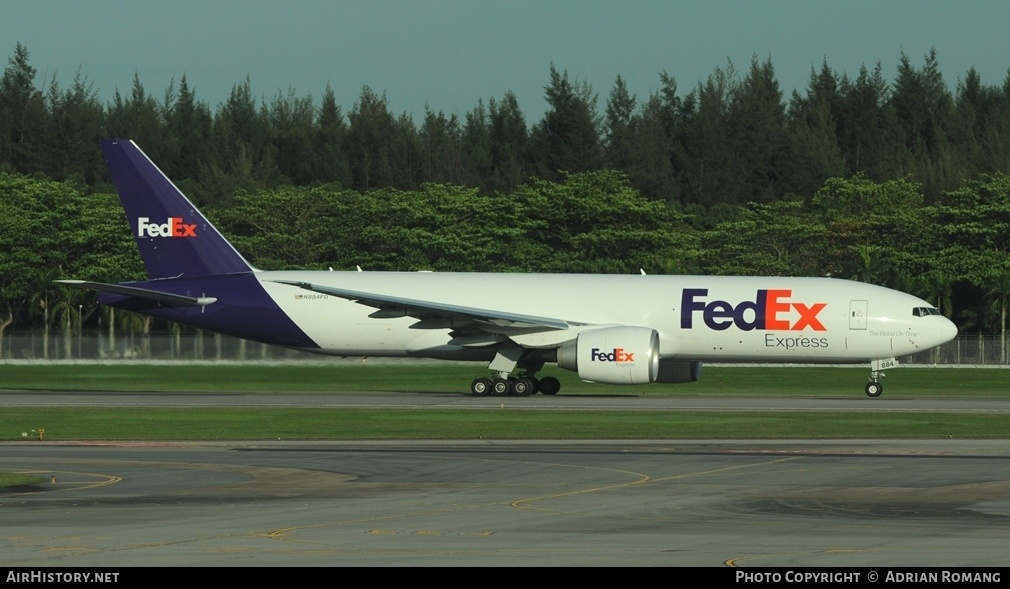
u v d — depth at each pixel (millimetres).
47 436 135250
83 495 90500
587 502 87062
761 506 85312
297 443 128375
